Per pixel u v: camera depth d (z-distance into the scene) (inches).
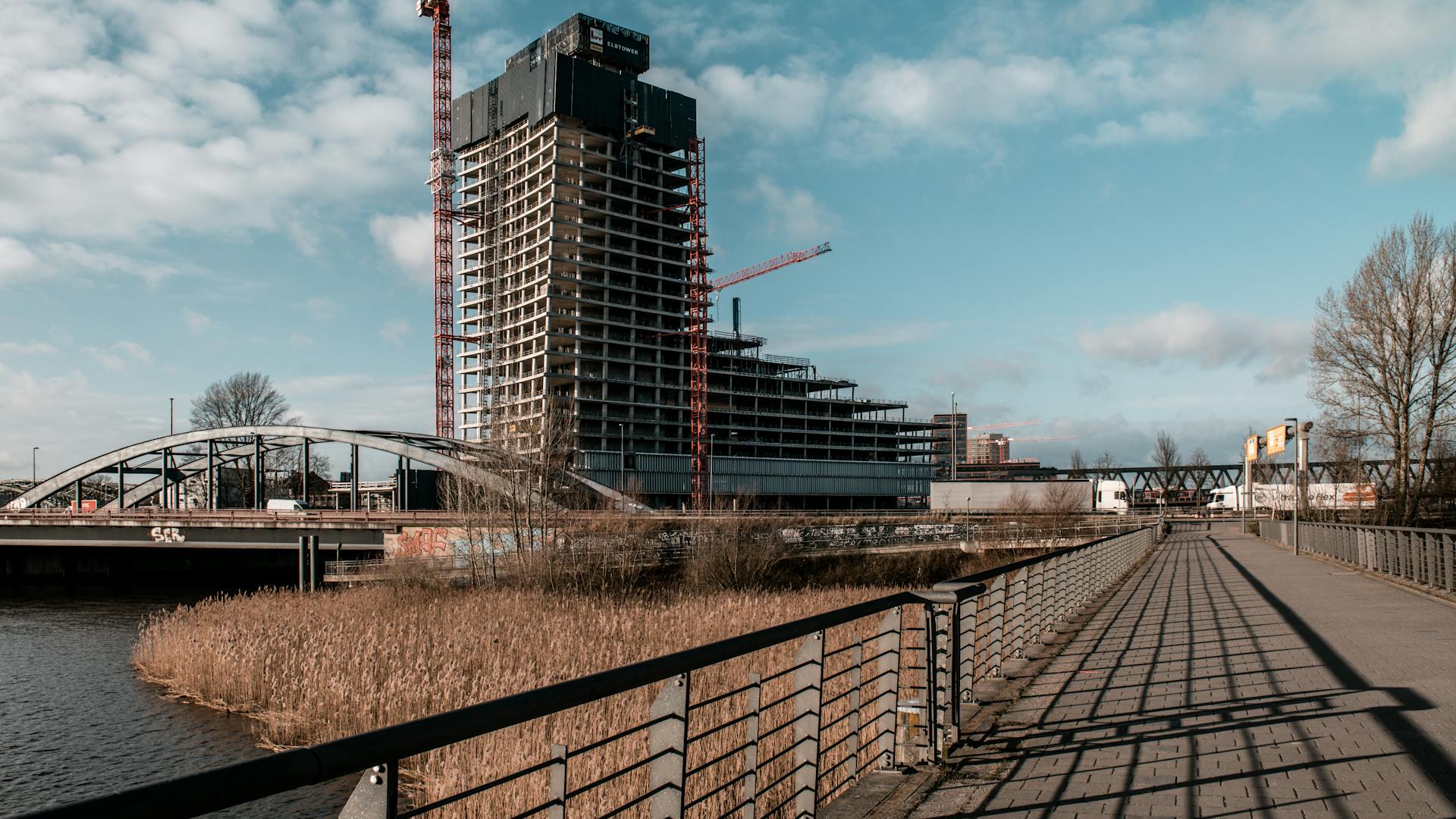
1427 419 1583.4
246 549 2465.6
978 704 343.3
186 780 76.7
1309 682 375.2
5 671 1154.7
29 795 708.0
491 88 5698.8
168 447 3474.4
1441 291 1565.0
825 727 238.8
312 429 3284.9
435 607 1301.7
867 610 228.8
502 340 5132.9
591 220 5388.8
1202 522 3275.1
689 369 5364.2
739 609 1156.5
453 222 5920.3
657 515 2351.1
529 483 1860.2
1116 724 311.0
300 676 872.3
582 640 940.0
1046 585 536.4
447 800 113.0
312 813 586.2
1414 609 634.2
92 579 2613.2
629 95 5561.0
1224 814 218.2
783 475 5039.4
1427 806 221.5
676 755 156.9
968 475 7303.2
